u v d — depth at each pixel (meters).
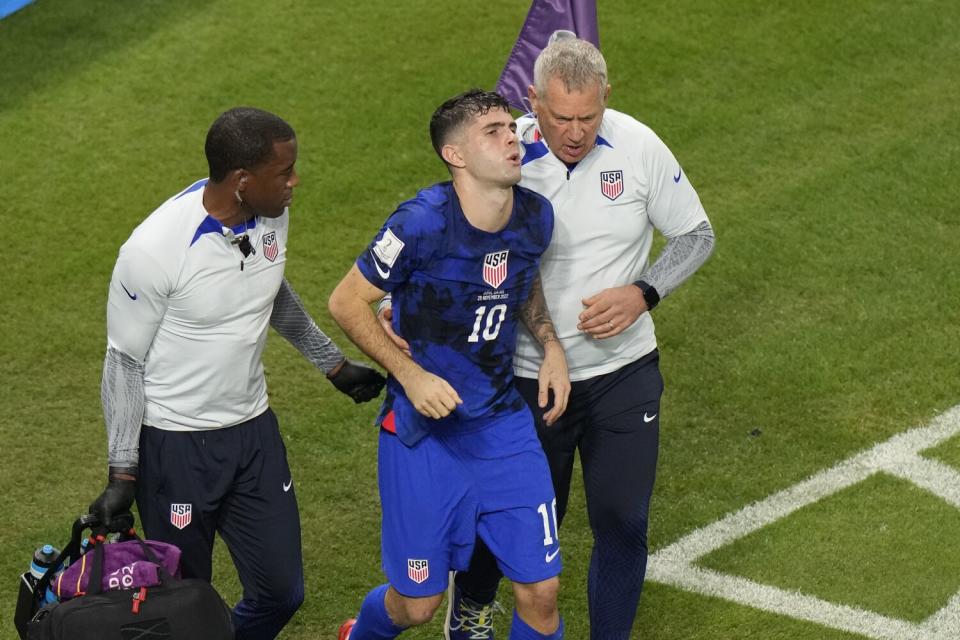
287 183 14.84
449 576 17.86
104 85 31.89
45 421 22.94
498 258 15.14
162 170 29.38
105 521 14.86
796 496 21.23
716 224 27.86
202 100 31.42
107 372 15.33
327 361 17.22
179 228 14.85
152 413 15.60
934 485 21.33
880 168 29.34
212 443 15.74
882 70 32.50
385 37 33.44
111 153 29.86
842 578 19.52
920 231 27.53
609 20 33.94
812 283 26.19
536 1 18.95
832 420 22.86
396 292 15.48
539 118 16.16
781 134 30.53
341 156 29.75
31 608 15.00
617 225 16.77
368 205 28.41
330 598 19.39
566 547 20.31
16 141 30.17
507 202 15.02
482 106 14.77
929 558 19.83
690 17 34.09
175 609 14.16
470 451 15.84
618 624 17.66
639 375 17.34
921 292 25.84
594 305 16.31
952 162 29.41
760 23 33.88
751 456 22.14
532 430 16.17
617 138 16.70
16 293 25.98
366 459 22.16
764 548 20.17
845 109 31.27
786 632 18.55
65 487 21.50
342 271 26.62
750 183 29.11
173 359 15.34
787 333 24.94
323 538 20.53
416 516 15.90
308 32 33.62
